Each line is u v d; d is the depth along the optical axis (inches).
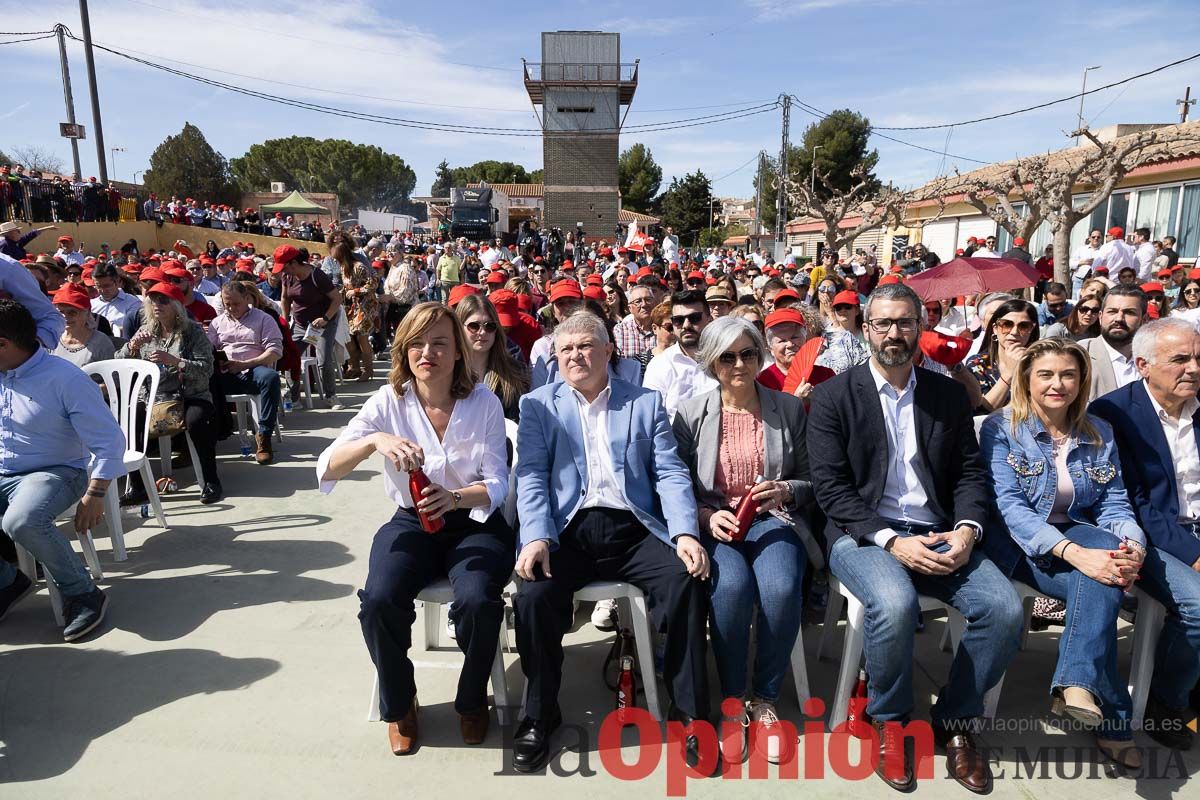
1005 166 759.7
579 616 145.6
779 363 155.3
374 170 2748.5
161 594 146.2
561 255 964.0
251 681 118.2
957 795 95.8
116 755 100.7
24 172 699.4
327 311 310.0
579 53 1226.0
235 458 240.2
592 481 111.7
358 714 110.7
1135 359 115.0
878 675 100.6
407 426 112.7
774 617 103.6
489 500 109.1
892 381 113.3
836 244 833.5
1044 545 104.2
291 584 151.3
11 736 104.0
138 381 175.5
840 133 1732.3
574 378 113.0
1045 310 255.8
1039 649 130.6
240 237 960.3
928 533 111.7
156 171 2011.6
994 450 113.0
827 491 112.7
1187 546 106.5
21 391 128.7
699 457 117.6
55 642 128.7
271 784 96.0
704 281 330.0
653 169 2427.4
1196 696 112.2
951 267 227.0
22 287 146.8
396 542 106.7
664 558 106.8
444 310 109.3
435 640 129.0
